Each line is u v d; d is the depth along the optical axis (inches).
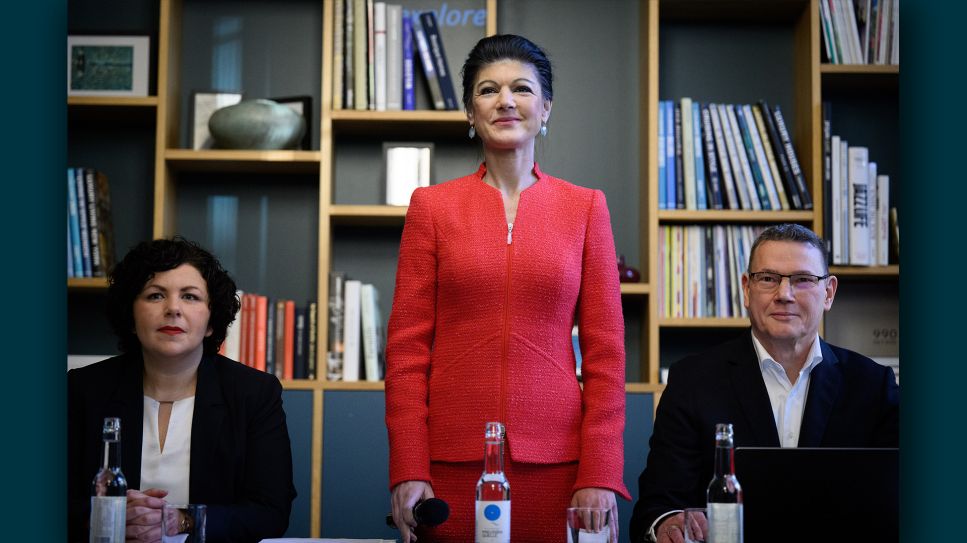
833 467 62.0
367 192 138.3
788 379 87.2
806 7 135.9
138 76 135.2
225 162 133.0
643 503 83.2
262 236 138.7
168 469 83.9
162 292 83.7
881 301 136.4
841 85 138.5
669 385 87.7
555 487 68.6
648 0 135.3
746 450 62.2
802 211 130.6
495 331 69.7
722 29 141.6
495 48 73.4
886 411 85.5
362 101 131.8
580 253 72.3
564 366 70.7
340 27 132.9
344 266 137.9
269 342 128.0
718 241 132.0
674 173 132.4
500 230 71.2
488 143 72.6
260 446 86.0
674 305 131.1
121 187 139.1
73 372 85.8
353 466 124.2
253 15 141.2
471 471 68.9
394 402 70.1
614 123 139.7
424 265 72.2
